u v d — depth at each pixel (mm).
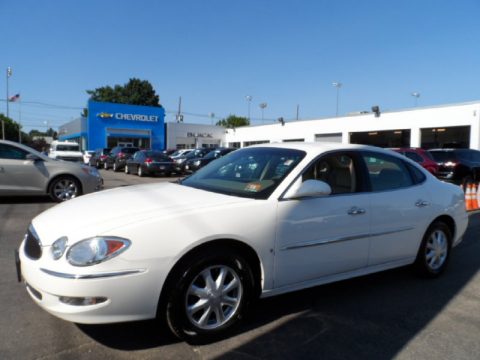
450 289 4211
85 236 2656
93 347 2865
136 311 2691
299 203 3332
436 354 2916
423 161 14617
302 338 3082
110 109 41219
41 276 2641
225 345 2947
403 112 27875
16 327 3123
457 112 24750
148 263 2672
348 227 3607
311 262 3406
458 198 4789
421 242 4320
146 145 43906
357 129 31281
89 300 2578
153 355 2781
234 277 3053
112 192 3736
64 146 26203
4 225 6742
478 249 5934
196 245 2826
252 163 3910
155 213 2879
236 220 3004
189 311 2869
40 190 9086
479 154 15047
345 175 3801
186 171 20516
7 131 78500
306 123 35969
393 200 3971
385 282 4375
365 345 3012
